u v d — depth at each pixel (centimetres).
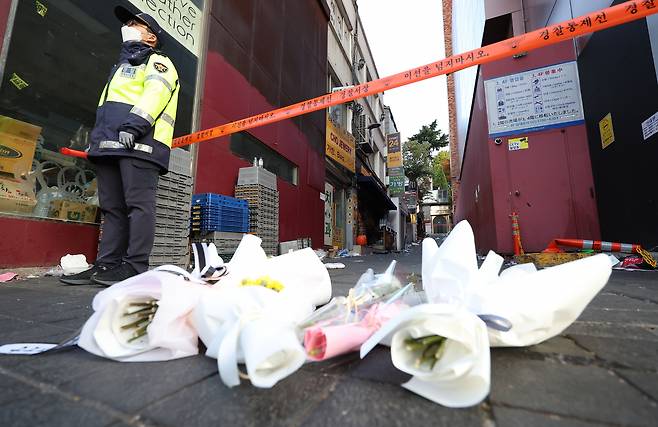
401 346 70
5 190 274
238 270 117
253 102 595
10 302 171
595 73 445
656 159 330
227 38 536
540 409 61
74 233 317
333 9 1212
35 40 299
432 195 4719
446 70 306
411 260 661
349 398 66
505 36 686
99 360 89
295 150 759
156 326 85
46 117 306
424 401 65
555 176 491
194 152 444
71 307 158
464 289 89
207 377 77
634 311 148
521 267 101
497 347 94
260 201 492
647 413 59
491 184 527
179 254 330
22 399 67
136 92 234
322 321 89
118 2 370
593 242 366
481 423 56
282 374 59
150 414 60
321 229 879
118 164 231
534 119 513
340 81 1211
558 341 101
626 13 258
